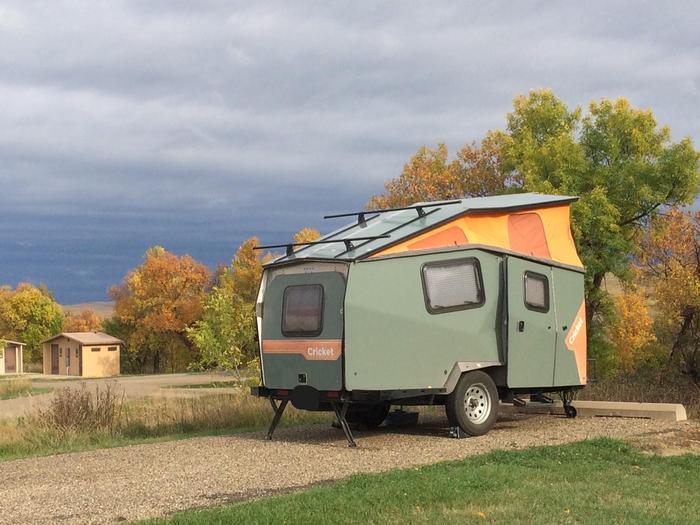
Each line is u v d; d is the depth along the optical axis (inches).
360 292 467.8
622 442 446.6
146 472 400.5
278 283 501.7
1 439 591.2
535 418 594.2
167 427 626.2
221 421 637.9
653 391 701.3
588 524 281.6
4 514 318.0
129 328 2605.8
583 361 586.6
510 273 534.0
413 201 1311.5
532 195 597.6
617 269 948.0
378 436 522.9
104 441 569.3
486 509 301.4
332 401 476.1
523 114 1071.0
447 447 462.6
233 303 808.3
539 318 550.9
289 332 491.2
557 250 574.2
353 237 510.0
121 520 305.4
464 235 518.9
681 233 908.6
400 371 480.1
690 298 797.2
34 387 1558.8
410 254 489.4
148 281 2426.2
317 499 314.0
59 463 444.8
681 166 933.8
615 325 928.9
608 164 982.4
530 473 367.6
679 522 286.2
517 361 533.6
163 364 2518.5
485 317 521.3
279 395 502.9
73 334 2411.4
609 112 986.1
